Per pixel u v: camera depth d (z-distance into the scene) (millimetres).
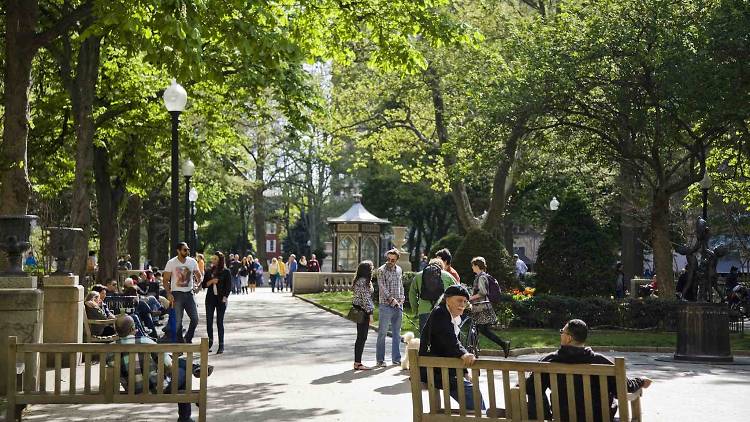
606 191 45500
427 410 11992
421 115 43781
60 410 11875
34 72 28500
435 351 9578
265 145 63875
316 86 26359
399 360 17406
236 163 49812
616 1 29000
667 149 32375
